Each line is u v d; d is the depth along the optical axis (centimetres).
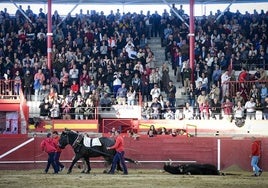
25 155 3581
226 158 3603
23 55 4444
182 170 3153
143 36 4584
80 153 3141
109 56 4447
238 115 3859
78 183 2694
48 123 3925
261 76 4078
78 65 4303
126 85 4150
